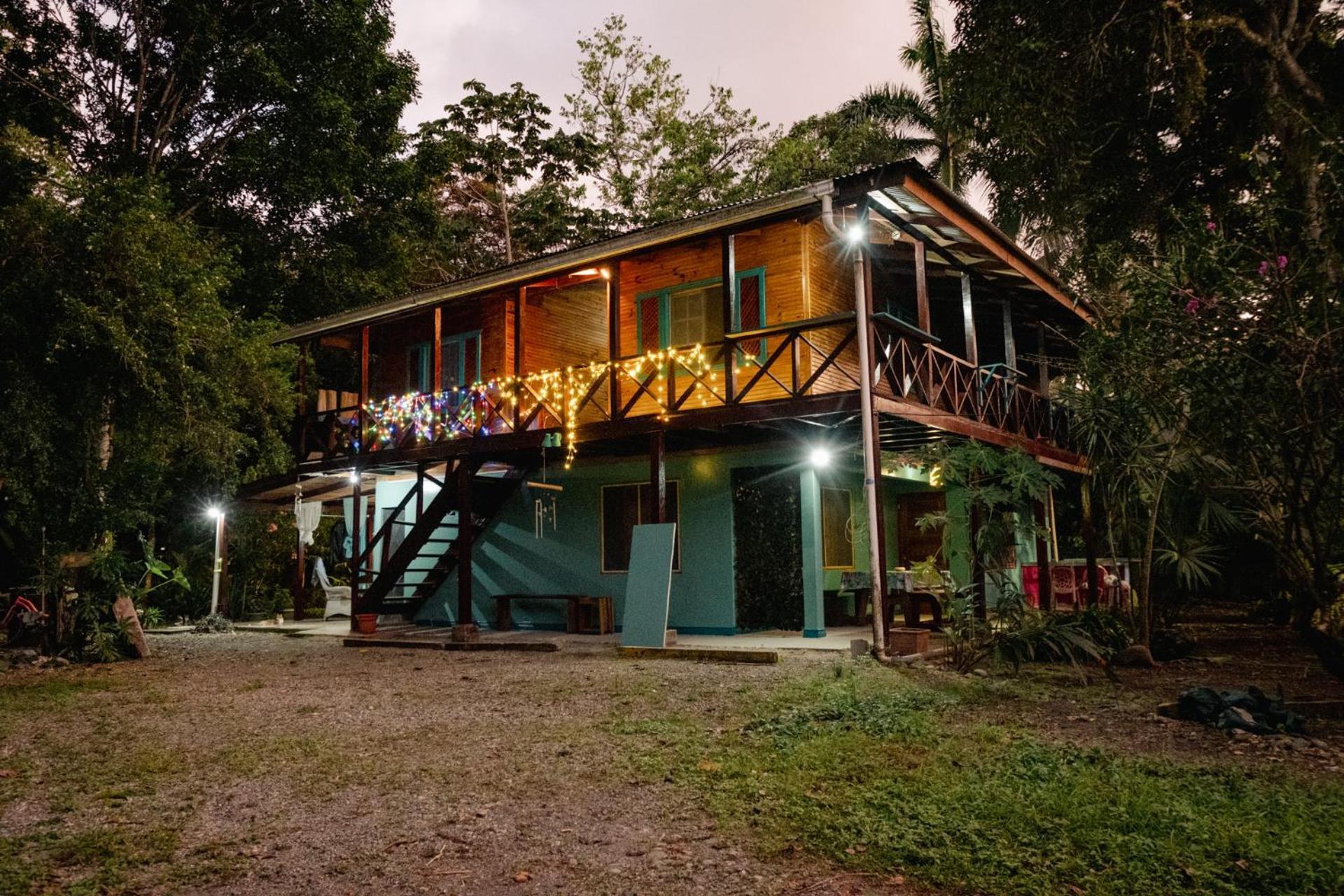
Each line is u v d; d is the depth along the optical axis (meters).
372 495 16.53
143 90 16.78
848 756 4.87
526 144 27.72
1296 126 10.95
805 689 6.96
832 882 3.28
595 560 12.88
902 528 15.01
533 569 13.46
